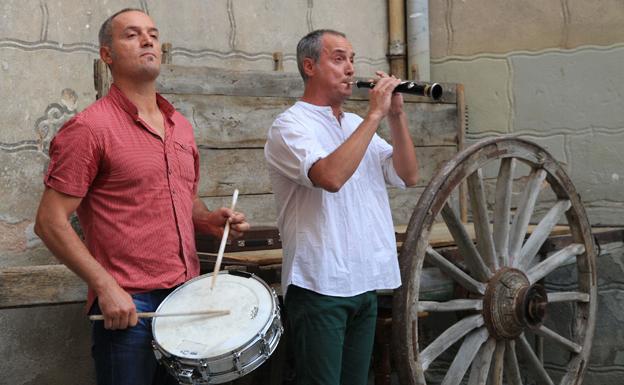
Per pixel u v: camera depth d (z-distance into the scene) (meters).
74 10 4.14
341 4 5.27
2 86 3.88
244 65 4.80
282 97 4.09
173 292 2.54
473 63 5.32
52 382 4.05
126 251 2.49
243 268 3.14
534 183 3.74
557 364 4.99
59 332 4.07
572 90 5.06
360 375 2.89
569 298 3.95
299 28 5.06
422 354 3.26
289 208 2.86
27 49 3.96
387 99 2.77
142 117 2.59
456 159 3.34
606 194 4.98
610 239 4.43
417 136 4.71
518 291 3.54
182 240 2.60
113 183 2.49
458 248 3.50
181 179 2.63
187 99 3.74
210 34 4.64
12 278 2.92
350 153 2.65
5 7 3.88
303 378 2.79
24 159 3.95
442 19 5.40
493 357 3.61
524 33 5.18
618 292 4.90
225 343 2.36
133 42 2.57
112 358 2.47
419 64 5.38
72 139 2.44
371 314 2.90
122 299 2.38
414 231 3.20
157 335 2.41
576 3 5.04
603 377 4.95
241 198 3.93
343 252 2.78
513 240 3.67
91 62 4.21
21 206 3.95
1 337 3.89
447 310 3.38
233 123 3.90
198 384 2.34
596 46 4.99
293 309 2.81
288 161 2.79
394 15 5.43
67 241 2.39
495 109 5.27
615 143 4.95
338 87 2.89
